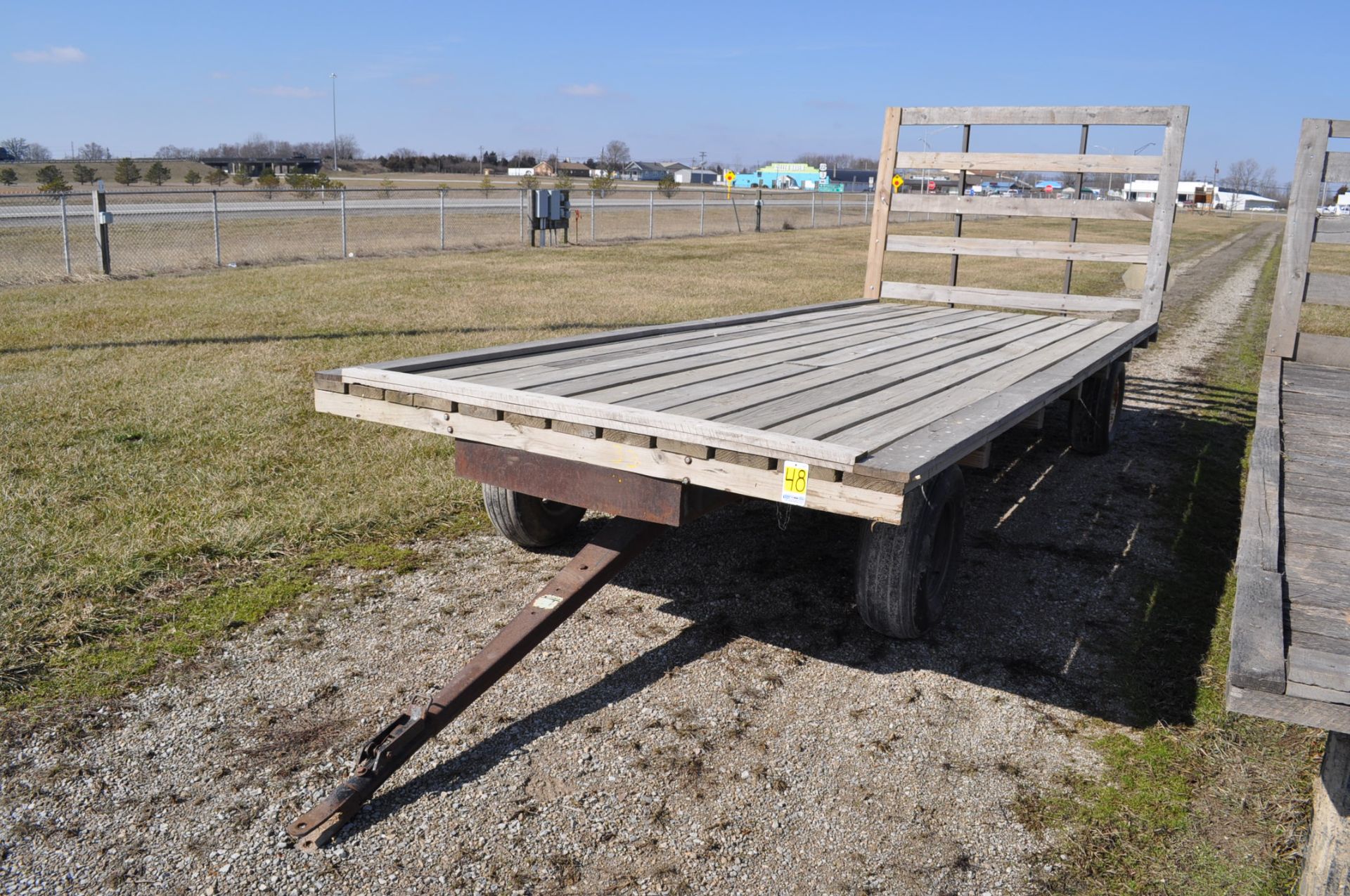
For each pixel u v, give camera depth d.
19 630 3.42
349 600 3.83
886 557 3.31
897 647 3.60
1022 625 3.81
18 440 5.60
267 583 3.96
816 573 4.27
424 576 4.09
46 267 15.65
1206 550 4.66
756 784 2.74
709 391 3.49
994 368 4.33
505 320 10.80
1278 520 2.80
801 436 2.82
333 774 2.73
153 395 6.77
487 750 2.88
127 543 4.18
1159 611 3.95
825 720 3.08
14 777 2.69
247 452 5.52
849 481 2.55
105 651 3.36
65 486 4.84
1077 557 4.55
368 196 47.00
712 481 2.81
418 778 2.74
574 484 3.16
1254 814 2.63
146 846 2.44
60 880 2.31
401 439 5.89
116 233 23.55
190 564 4.07
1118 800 2.70
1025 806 2.67
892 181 7.82
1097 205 7.11
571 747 2.90
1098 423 6.10
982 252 7.60
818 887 2.35
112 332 9.44
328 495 4.87
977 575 4.30
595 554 3.31
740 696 3.21
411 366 3.71
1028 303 7.43
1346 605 2.29
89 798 2.61
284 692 3.15
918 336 5.44
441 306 11.93
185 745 2.86
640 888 2.33
